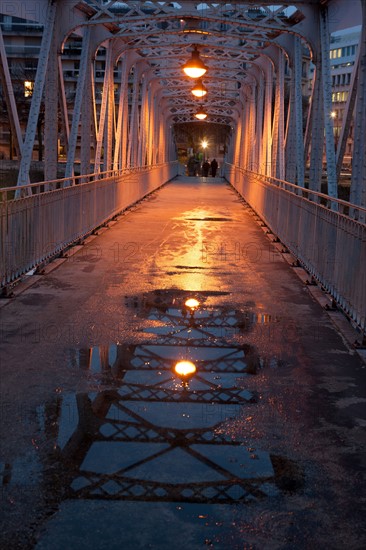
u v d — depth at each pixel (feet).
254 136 91.25
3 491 10.69
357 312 20.88
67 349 18.90
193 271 32.32
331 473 11.62
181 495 10.66
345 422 14.01
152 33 52.80
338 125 219.61
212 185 131.85
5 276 25.45
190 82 102.99
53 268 32.30
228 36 52.80
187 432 13.21
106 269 32.37
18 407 14.44
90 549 9.19
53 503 10.34
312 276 30.04
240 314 23.75
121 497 10.55
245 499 10.61
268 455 12.27
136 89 86.84
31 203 29.01
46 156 46.09
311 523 9.95
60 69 48.78
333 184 38.34
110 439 12.78
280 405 14.90
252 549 9.27
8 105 38.19
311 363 18.13
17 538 9.41
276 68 63.77
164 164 126.62
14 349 18.80
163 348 19.22
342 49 226.58
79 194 39.93
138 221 56.08
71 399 14.98
